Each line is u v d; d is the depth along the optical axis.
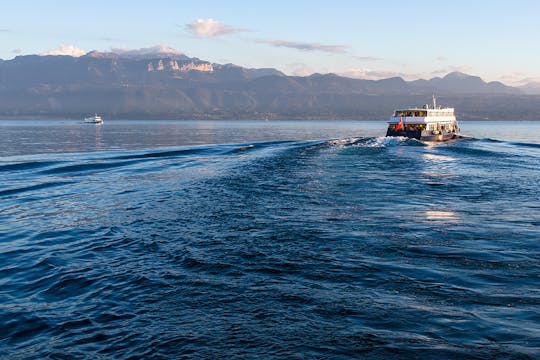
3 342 9.73
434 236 17.94
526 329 9.48
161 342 9.38
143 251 16.27
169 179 36.78
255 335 9.52
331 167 42.91
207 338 9.45
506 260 14.66
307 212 22.83
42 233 19.61
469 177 36.59
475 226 19.78
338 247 16.30
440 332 9.41
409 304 10.96
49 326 10.38
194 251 15.98
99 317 10.75
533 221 20.89
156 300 11.61
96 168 46.22
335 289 12.07
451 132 88.44
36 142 124.88
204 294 11.90
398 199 26.75
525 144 81.31
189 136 170.00
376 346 8.88
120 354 8.99
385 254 15.38
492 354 8.45
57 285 13.05
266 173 38.44
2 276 14.04
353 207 24.22
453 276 13.05
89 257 15.79
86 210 24.61
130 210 24.16
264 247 16.36
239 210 23.38
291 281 12.76
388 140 72.69
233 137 153.00
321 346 8.95
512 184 33.03
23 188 33.12
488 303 10.97
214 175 37.91
